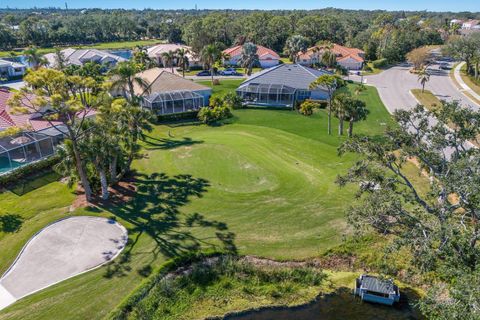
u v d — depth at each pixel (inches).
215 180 1486.2
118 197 1339.8
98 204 1291.8
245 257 1038.4
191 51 4345.5
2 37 5521.7
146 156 1732.3
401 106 2564.0
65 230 1141.1
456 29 6363.2
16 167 1515.7
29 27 5959.6
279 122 2262.6
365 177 1014.4
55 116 1159.0
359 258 1042.1
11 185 1429.6
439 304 631.2
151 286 914.1
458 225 818.8
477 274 611.8
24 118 1694.1
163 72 2699.3
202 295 919.0
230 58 4387.3
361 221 974.4
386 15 6860.2
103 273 959.0
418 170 1524.4
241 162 1659.7
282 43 5280.5
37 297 874.8
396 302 906.7
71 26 7047.2
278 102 2659.9
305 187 1425.9
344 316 875.4
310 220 1206.3
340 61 4163.4
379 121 2236.7
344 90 3006.9
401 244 847.7
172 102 2448.3
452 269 727.7
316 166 1616.6
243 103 2625.5
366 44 4793.3
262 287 953.5
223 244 1085.1
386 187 973.8
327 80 1973.4
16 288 905.5
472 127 970.1
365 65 4210.1
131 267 983.0
